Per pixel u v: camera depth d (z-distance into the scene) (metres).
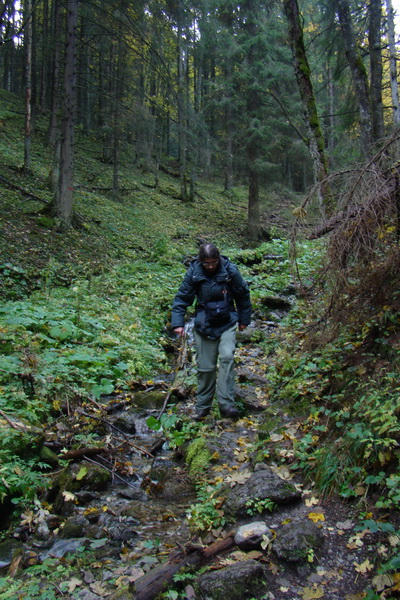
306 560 2.42
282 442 3.70
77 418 4.52
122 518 3.11
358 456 2.93
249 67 18.89
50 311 7.14
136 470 3.88
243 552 2.54
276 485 2.97
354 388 3.69
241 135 19.56
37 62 24.77
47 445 4.00
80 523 3.06
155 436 4.57
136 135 24.81
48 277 9.24
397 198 3.78
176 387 5.57
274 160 20.19
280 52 18.97
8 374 4.70
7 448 3.54
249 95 19.44
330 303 4.07
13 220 12.25
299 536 2.51
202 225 21.45
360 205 3.76
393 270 3.71
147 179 26.69
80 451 3.87
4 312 6.67
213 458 3.77
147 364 6.56
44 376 4.89
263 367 5.88
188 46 20.00
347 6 10.23
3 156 18.30
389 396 3.13
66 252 11.62
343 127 13.10
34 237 11.72
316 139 7.28
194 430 4.31
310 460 3.29
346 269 3.85
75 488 3.48
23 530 3.01
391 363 3.49
